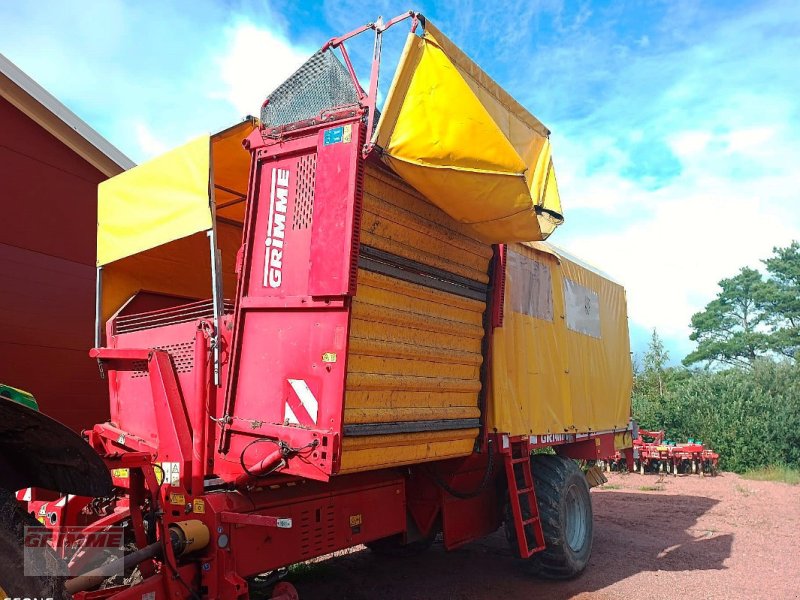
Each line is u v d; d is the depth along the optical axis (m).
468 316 4.91
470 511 5.82
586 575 6.26
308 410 3.50
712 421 16.72
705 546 7.59
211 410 3.92
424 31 3.59
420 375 4.28
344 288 3.39
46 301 7.54
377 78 3.54
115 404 4.77
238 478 3.68
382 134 3.37
